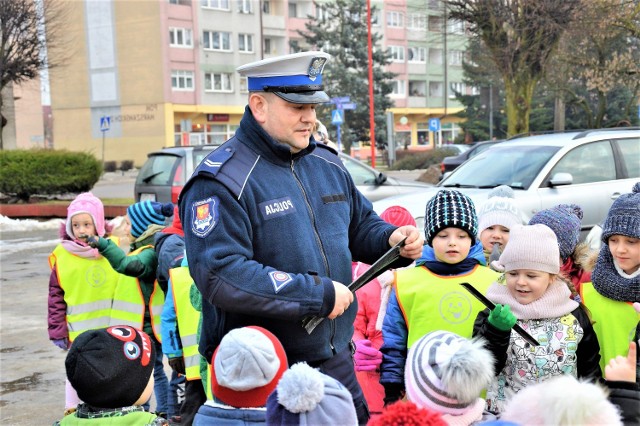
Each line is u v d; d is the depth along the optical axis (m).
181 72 49.81
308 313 2.53
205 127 51.59
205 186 2.65
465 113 48.69
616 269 3.39
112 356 2.69
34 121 63.22
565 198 8.05
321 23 47.53
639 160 8.66
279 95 2.73
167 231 4.67
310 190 2.86
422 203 7.91
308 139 2.83
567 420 1.94
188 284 4.14
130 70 50.31
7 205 19.25
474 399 2.35
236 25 51.62
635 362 2.97
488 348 2.85
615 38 21.84
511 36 21.98
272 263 2.68
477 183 8.52
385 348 3.52
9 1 24.95
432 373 2.34
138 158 50.72
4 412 5.28
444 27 28.12
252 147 2.77
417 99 61.44
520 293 3.09
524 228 3.09
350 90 45.94
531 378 2.99
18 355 6.74
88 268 4.97
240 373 2.36
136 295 4.91
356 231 3.12
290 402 2.09
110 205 18.47
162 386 4.95
